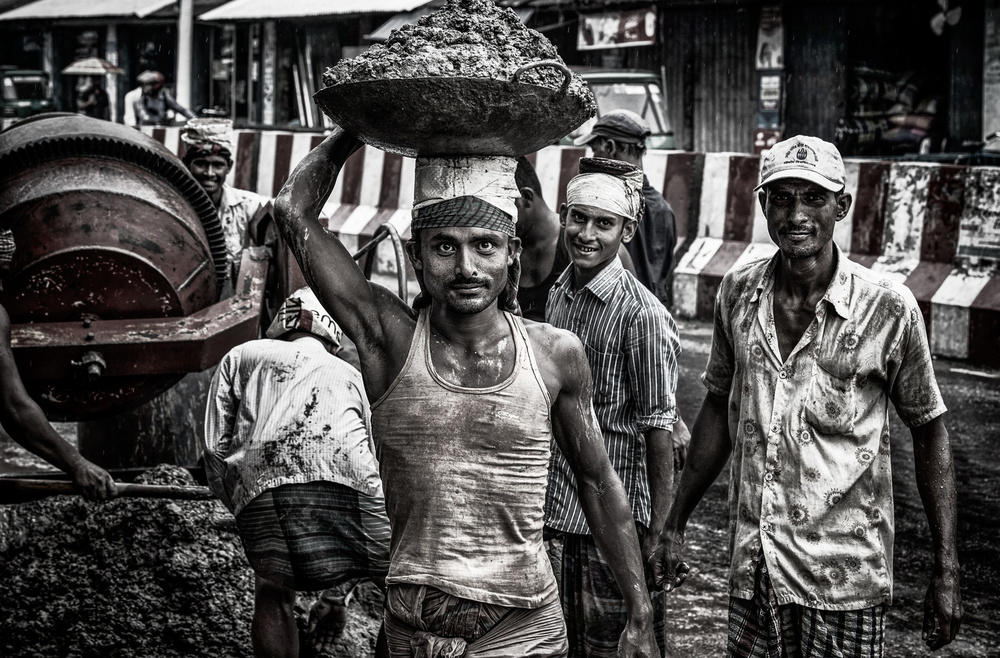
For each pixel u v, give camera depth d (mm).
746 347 3141
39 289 4402
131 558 4281
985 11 17203
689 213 10789
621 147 5797
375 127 2559
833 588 3023
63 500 4566
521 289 4824
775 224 3045
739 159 10523
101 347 4355
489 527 2602
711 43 18609
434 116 2457
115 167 4609
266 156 14234
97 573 4215
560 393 2729
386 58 2455
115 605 4094
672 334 3756
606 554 2854
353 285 2674
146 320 4523
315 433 3609
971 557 5355
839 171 3016
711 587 5020
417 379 2605
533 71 2445
